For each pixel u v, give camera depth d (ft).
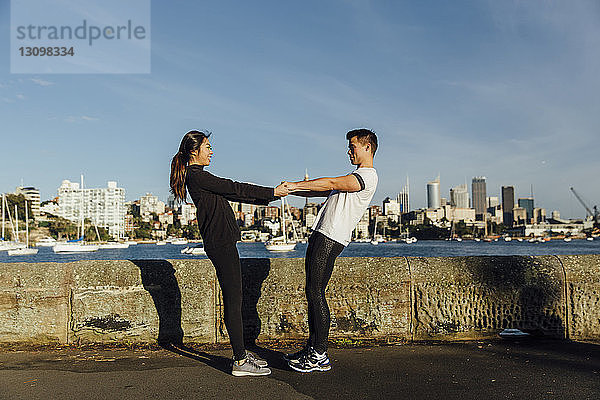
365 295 17.03
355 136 14.11
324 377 13.34
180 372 13.76
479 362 14.65
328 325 13.91
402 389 12.35
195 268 16.98
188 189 13.60
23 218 599.16
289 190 13.39
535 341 17.16
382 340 17.03
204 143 13.74
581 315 17.40
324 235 13.76
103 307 16.53
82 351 15.97
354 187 13.44
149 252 409.08
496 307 17.33
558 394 11.92
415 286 17.19
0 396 11.88
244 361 13.51
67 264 16.79
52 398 11.76
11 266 16.53
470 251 401.29
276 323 17.01
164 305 16.71
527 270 17.39
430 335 17.19
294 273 17.13
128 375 13.51
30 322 16.39
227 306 13.48
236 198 13.50
